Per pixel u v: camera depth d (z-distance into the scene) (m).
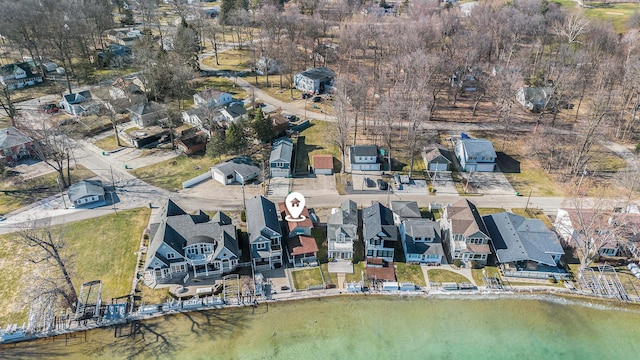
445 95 130.00
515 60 134.25
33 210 77.31
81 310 58.47
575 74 118.62
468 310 61.41
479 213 78.12
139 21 198.88
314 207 80.19
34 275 63.88
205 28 170.62
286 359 54.22
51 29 135.00
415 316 60.41
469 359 54.88
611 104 101.31
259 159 95.44
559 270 66.81
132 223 74.81
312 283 64.56
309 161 95.44
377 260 67.62
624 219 67.44
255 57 153.88
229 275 64.94
